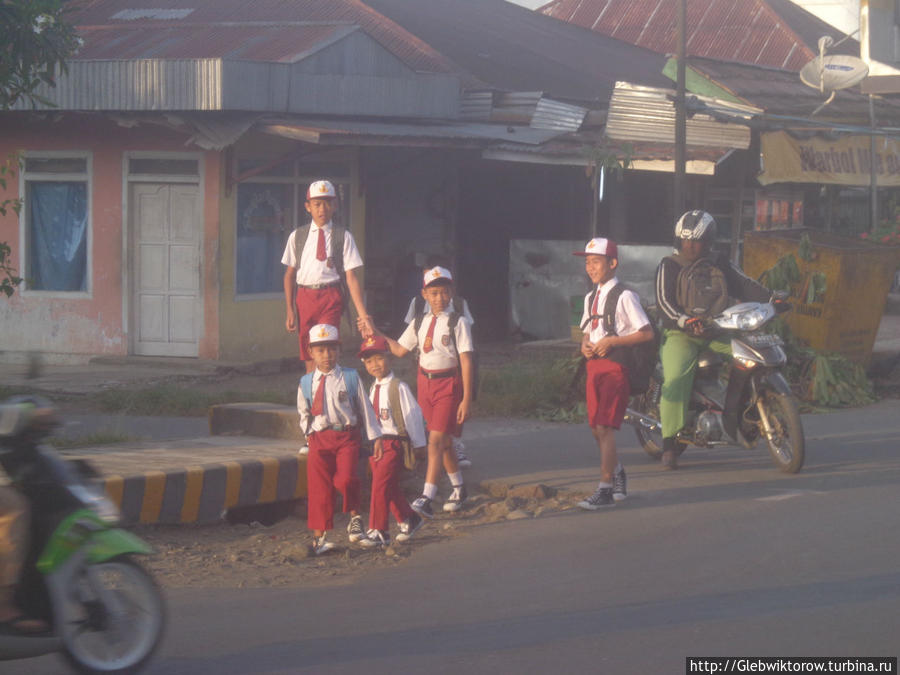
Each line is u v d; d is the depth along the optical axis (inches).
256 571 311.3
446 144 713.0
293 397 557.6
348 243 410.6
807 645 234.1
